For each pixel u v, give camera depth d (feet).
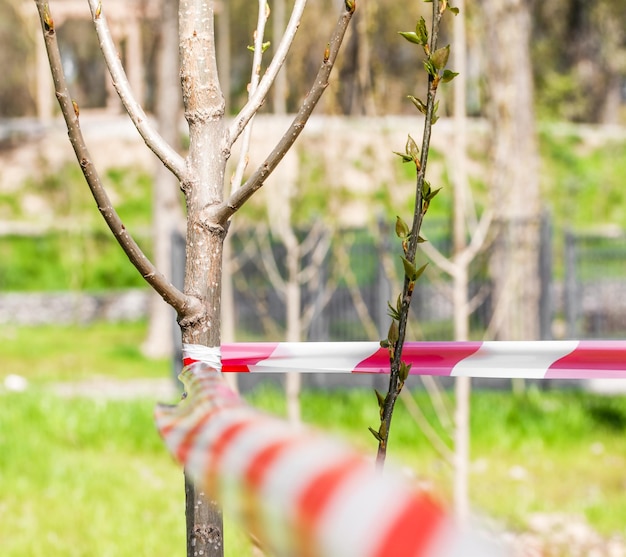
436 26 6.23
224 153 7.11
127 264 101.30
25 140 126.31
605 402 41.93
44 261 100.73
